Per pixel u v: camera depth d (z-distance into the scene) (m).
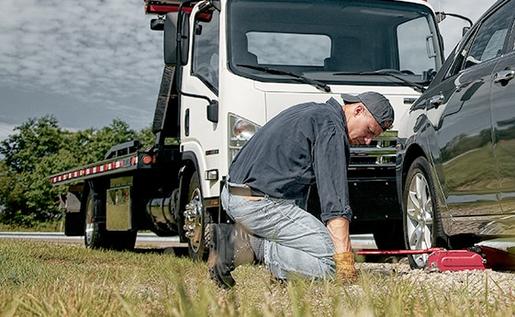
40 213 56.16
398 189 6.94
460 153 5.68
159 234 11.46
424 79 8.16
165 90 9.91
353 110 4.50
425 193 6.44
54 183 15.41
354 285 3.67
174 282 2.36
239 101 7.63
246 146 4.69
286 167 4.50
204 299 2.03
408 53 8.33
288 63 7.95
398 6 8.49
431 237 6.35
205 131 8.30
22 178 56.25
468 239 6.16
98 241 12.68
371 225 8.61
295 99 7.62
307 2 8.27
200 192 8.55
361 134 4.50
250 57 7.88
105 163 11.66
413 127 6.57
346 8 8.35
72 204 14.04
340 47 8.16
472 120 5.46
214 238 4.64
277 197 4.52
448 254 5.60
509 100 4.93
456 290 3.82
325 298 3.12
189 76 8.80
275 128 4.55
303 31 8.12
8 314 2.84
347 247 4.30
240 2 8.09
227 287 4.59
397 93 7.86
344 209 4.31
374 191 7.57
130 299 3.17
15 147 62.38
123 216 11.38
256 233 4.57
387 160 7.62
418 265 6.48
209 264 4.65
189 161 9.05
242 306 2.66
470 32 6.12
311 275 4.38
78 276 5.32
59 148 61.66
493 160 5.20
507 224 5.23
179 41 8.12
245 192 4.55
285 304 3.24
